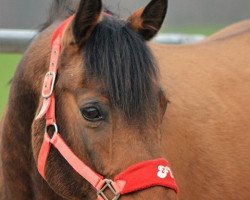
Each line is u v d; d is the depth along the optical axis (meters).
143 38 5.73
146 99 5.37
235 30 8.58
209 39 8.46
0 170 6.66
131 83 5.35
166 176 5.28
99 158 5.43
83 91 5.45
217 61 7.56
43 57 6.00
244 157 7.12
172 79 7.05
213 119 7.06
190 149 6.82
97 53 5.46
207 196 6.91
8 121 6.34
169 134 6.67
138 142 5.34
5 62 16.06
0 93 12.62
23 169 6.33
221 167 6.97
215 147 6.98
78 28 5.59
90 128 5.43
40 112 5.75
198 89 7.17
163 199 5.22
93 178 5.47
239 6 22.53
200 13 22.12
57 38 5.88
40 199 6.23
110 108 5.38
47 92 5.71
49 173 5.75
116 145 5.36
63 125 5.63
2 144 6.46
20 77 6.18
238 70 7.55
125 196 5.31
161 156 5.37
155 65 5.51
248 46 7.89
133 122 5.34
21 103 6.16
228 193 7.01
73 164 5.57
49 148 5.72
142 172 5.27
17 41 9.76
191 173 6.82
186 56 7.46
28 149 6.23
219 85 7.34
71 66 5.63
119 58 5.41
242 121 7.23
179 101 6.93
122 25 5.63
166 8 5.84
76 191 5.68
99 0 5.54
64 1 6.55
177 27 21.89
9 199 6.53
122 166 5.33
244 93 7.41
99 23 5.63
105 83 5.38
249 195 7.13
